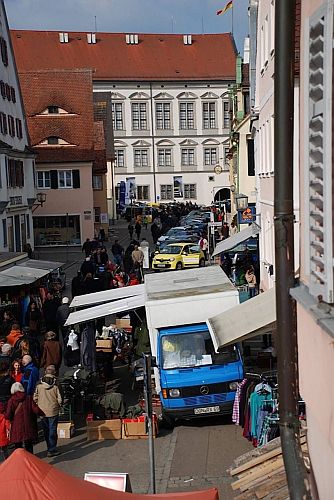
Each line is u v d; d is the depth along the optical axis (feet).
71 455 42.63
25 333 60.39
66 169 177.88
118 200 289.74
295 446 14.28
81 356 53.42
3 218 126.72
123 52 325.01
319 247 13.10
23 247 136.98
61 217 179.01
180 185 321.32
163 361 47.85
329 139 12.29
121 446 43.75
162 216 217.36
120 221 266.77
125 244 185.37
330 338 12.66
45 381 42.52
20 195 141.18
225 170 320.50
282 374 14.60
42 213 178.19
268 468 27.37
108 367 58.80
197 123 320.91
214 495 21.81
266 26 73.51
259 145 86.12
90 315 53.98
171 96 319.47
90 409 50.47
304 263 14.33
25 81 193.67
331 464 13.42
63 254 162.71
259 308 42.45
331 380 12.82
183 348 48.34
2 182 123.95
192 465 39.17
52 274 102.99
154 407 49.60
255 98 86.84
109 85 315.99
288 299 14.47
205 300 50.26
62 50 322.14
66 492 19.99
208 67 323.57
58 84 191.62
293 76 13.61
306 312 14.39
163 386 46.57
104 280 82.38
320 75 12.79
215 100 321.93
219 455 40.50
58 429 45.80
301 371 15.03
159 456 41.39
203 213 230.68
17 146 142.31
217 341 40.04
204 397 46.42
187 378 46.68
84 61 319.88
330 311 12.63
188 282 57.26
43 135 182.60
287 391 14.56
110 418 45.62
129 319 73.46
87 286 81.51
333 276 12.34
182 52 328.29
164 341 48.78
